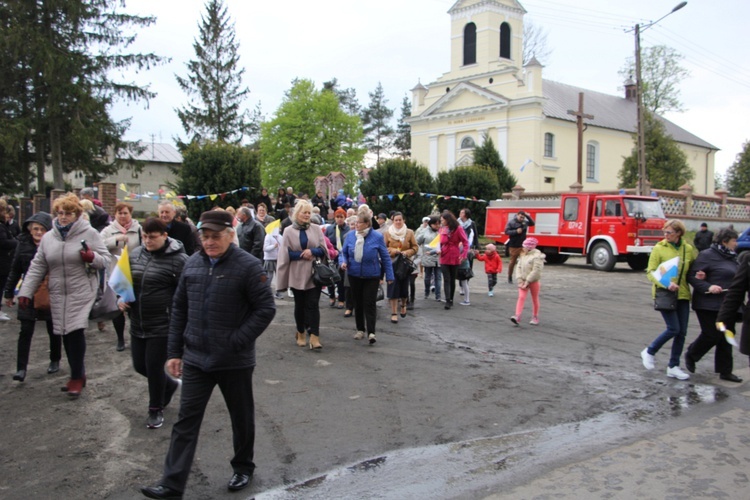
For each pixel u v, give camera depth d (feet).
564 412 18.58
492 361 24.61
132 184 167.22
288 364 23.77
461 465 14.73
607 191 88.53
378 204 89.25
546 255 72.90
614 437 16.52
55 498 13.03
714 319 21.93
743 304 19.34
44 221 22.33
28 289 19.57
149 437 16.44
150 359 16.71
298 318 26.76
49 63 81.00
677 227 22.34
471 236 43.01
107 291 20.44
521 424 17.53
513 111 134.72
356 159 181.27
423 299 41.68
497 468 14.53
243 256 13.17
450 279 37.06
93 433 16.70
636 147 122.21
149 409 17.11
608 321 34.17
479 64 141.79
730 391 20.93
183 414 12.80
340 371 22.85
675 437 16.47
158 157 176.24
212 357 12.80
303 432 16.84
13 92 85.92
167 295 16.67
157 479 13.98
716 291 21.68
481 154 108.06
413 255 33.35
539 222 70.64
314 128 176.45
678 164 119.14
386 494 13.26
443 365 23.85
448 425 17.43
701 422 17.71
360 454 15.40
